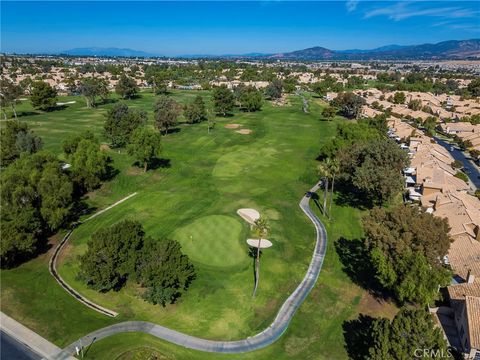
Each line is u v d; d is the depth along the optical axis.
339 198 82.38
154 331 42.75
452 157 119.06
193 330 43.28
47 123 141.62
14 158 86.50
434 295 43.53
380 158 75.19
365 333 43.16
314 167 101.75
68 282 51.25
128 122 110.25
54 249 59.31
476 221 63.66
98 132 127.88
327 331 43.75
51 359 38.16
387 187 68.31
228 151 114.25
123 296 48.66
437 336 34.34
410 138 126.50
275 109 191.75
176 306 47.09
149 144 91.25
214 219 69.12
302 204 78.75
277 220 70.44
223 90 167.50
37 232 57.41
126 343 40.56
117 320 44.31
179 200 78.44
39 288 49.53
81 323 43.47
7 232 51.53
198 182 89.12
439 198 74.81
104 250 46.59
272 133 138.38
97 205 76.62
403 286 43.09
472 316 40.03
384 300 49.34
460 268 53.91
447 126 150.88
